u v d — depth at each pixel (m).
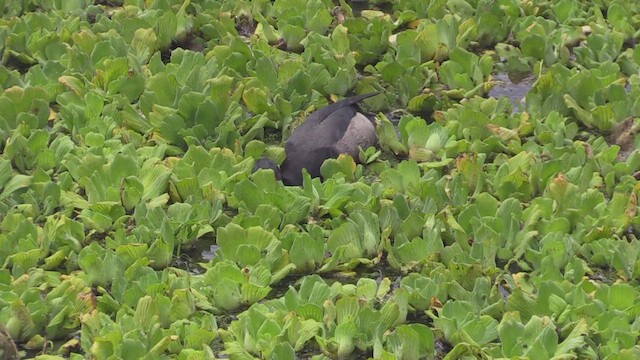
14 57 15.26
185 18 15.70
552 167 12.26
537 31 15.61
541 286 10.10
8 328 9.88
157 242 10.91
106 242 11.20
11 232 11.10
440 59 15.19
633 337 9.46
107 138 13.30
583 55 15.21
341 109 13.12
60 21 15.85
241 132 13.47
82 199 11.95
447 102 14.27
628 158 12.69
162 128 13.12
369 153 13.12
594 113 13.57
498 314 10.18
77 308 10.13
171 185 12.11
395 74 14.57
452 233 11.43
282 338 9.56
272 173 12.05
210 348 9.67
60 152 12.73
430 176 12.30
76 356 9.52
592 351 9.52
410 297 10.34
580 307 9.88
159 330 9.67
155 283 10.30
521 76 15.21
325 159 12.62
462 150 12.92
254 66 14.76
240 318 9.91
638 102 13.63
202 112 13.23
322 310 9.99
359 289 10.38
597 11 16.17
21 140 12.55
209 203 11.78
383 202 11.91
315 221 11.91
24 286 10.41
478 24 15.80
